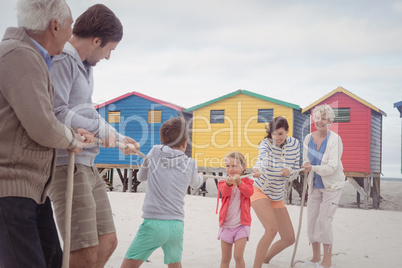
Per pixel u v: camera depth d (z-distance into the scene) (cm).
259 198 466
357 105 1828
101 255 305
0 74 207
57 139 222
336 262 563
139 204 1287
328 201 512
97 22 291
